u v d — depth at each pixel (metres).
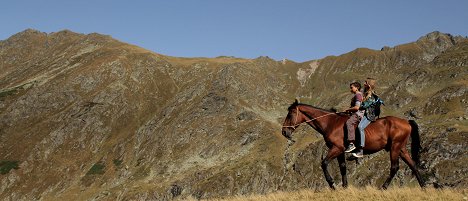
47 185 171.12
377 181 122.88
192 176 159.00
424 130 143.00
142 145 195.50
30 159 184.88
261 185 144.25
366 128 15.65
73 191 167.62
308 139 163.75
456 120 161.12
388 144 15.73
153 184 161.75
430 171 120.56
